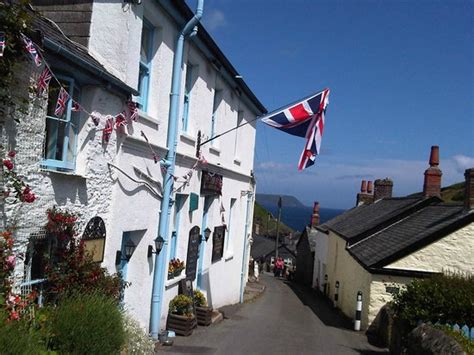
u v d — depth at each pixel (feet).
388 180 91.15
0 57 16.79
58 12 25.81
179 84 33.55
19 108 17.93
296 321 51.13
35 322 17.94
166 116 32.63
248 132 61.36
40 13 23.48
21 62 18.04
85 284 22.12
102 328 18.89
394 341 37.55
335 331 47.57
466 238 47.83
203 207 44.29
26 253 20.27
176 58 33.12
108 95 24.61
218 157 47.24
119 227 27.35
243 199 61.11
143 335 24.76
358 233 63.26
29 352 15.08
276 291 85.30
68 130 22.63
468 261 47.62
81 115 23.43
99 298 20.45
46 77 19.17
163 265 33.01
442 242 48.06
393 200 78.23
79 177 22.58
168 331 34.47
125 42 25.85
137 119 28.17
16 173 18.26
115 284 24.14
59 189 21.36
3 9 16.92
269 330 42.14
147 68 30.96
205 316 39.37
